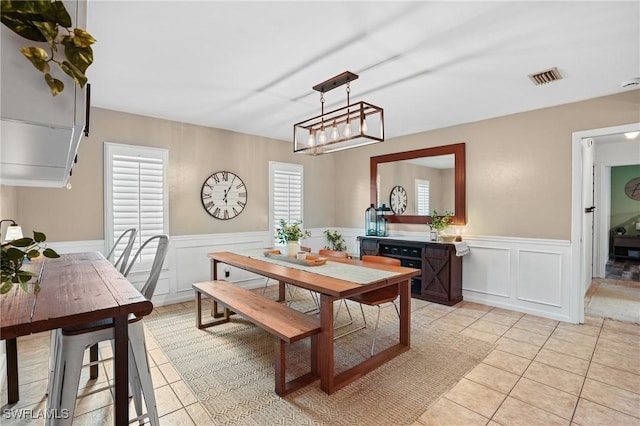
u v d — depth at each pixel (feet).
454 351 9.02
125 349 4.05
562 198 11.45
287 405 6.58
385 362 8.31
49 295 4.30
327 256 12.34
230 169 15.21
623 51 7.62
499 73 8.86
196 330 10.56
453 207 14.17
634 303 13.44
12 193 9.66
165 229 13.12
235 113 12.51
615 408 6.46
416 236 15.57
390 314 12.17
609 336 10.06
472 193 13.70
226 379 7.58
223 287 10.48
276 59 8.05
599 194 18.35
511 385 7.30
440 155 14.64
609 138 17.02
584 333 10.29
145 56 7.85
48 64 2.24
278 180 17.01
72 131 2.53
